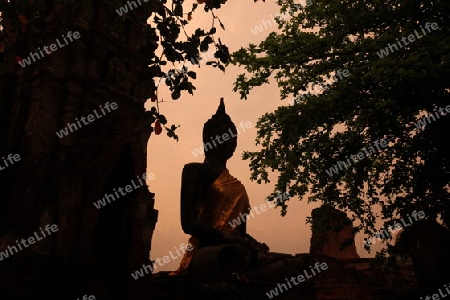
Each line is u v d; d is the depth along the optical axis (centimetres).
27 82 1107
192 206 1157
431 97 1126
